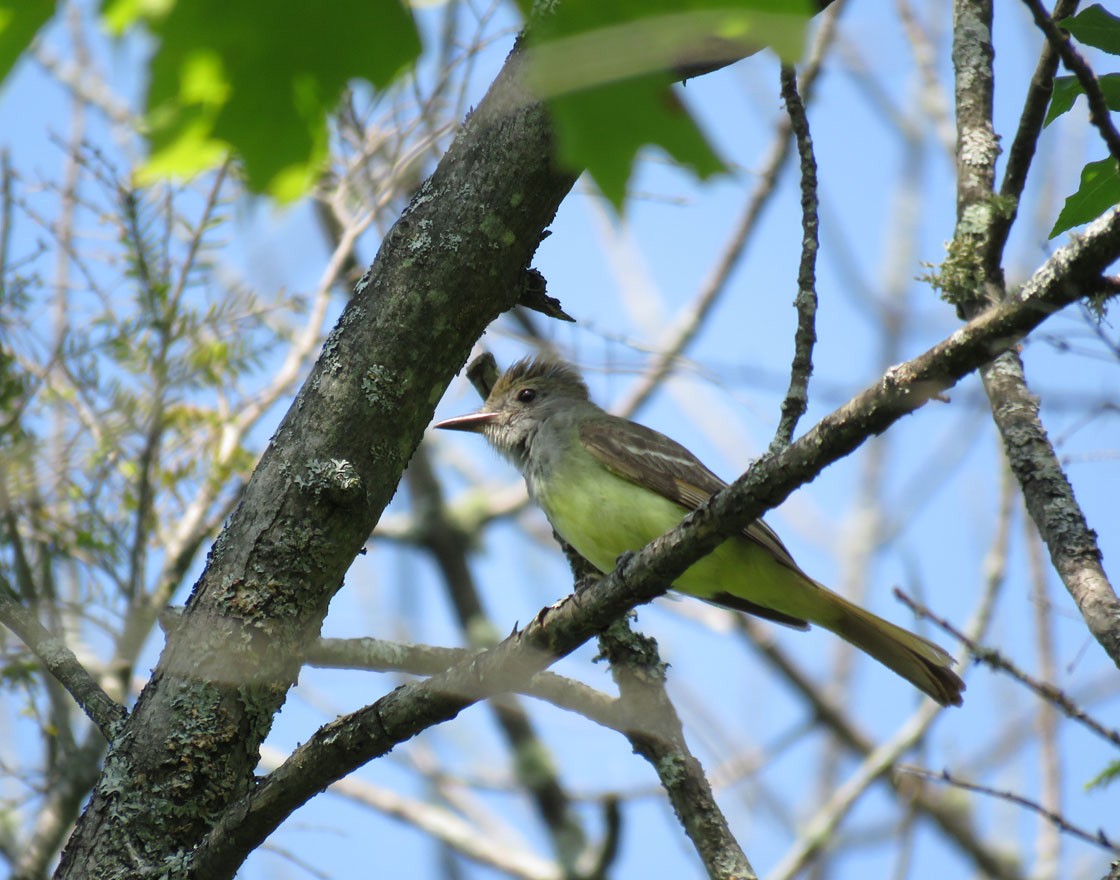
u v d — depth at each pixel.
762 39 3.59
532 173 7.77
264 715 7.57
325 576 7.66
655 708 8.88
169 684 7.50
